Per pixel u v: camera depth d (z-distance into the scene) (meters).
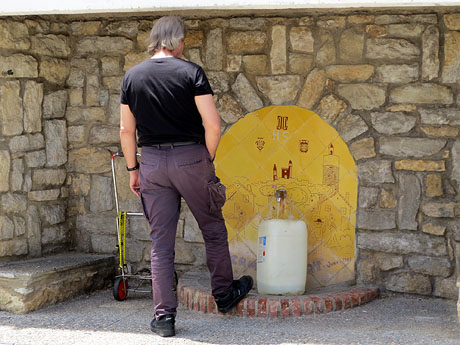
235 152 5.15
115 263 5.43
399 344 3.59
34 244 5.20
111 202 5.44
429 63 4.65
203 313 4.38
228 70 5.07
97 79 5.39
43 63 5.23
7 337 3.81
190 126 3.75
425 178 4.70
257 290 4.93
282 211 5.10
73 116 5.46
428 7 4.62
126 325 4.09
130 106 3.80
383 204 4.80
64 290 4.80
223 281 4.16
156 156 3.76
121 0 4.12
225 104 5.09
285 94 4.96
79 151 5.47
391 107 4.75
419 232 4.73
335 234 5.00
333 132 4.94
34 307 4.52
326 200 5.00
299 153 5.05
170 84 3.67
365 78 4.80
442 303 4.61
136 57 5.30
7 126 4.96
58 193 5.38
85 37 5.39
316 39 4.88
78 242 5.53
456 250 4.62
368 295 4.63
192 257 5.26
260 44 4.99
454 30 4.59
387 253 4.82
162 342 3.67
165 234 3.81
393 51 4.72
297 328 3.97
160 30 3.81
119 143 5.39
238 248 5.20
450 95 4.63
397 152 4.75
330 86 4.88
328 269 5.02
